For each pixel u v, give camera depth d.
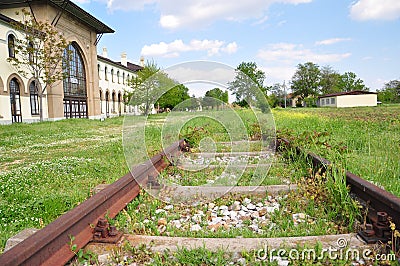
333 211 3.46
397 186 3.98
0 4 27.48
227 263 2.42
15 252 1.83
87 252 2.48
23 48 24.67
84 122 25.70
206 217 3.57
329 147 5.77
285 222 3.25
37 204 4.04
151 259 2.50
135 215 3.47
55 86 28.22
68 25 31.39
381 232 2.66
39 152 9.59
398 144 6.68
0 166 7.45
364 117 17.41
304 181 4.53
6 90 22.69
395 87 81.38
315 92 85.31
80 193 4.50
